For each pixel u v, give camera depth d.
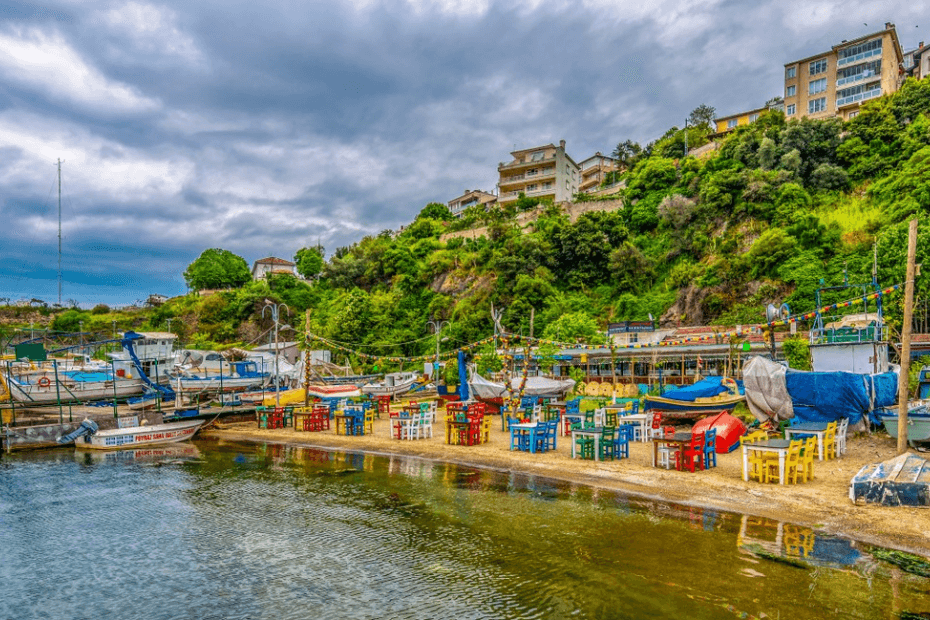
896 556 11.42
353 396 37.41
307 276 105.06
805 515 13.83
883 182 56.66
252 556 12.93
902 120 62.28
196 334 80.31
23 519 16.16
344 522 14.98
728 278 56.59
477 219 92.19
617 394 34.94
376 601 10.47
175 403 36.47
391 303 75.31
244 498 17.72
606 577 10.97
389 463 22.08
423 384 45.16
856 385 21.70
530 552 12.40
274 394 37.44
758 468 16.83
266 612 10.23
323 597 10.73
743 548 12.10
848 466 18.19
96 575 12.19
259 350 60.97
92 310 94.19
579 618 9.48
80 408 37.44
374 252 90.88
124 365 45.25
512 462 20.91
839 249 52.06
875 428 23.11
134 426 30.20
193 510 16.61
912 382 29.64
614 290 66.25
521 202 92.06
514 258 67.06
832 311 45.78
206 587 11.41
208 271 104.69
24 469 22.91
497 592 10.60
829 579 10.55
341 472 20.86
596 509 15.14
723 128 92.75
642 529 13.48
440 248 86.62
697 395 26.20
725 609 9.55
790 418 22.80
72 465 23.66
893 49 73.69
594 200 80.38
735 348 35.38
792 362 31.55
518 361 47.56
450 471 20.28
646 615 9.47
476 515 15.07
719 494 15.81
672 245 67.06
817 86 76.88
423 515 15.23
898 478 14.40
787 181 61.84
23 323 84.19
